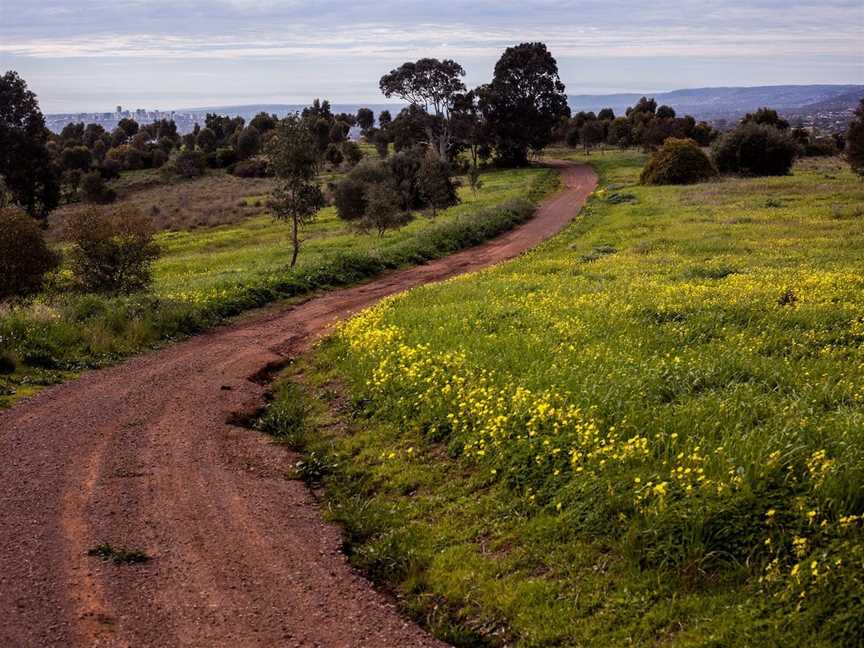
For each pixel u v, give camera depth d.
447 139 106.69
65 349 17.22
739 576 6.85
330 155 113.00
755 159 64.44
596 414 10.00
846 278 18.50
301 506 9.90
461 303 19.66
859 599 6.08
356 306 24.95
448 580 7.84
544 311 17.12
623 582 7.16
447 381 12.48
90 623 6.98
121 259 25.48
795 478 7.49
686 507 7.54
